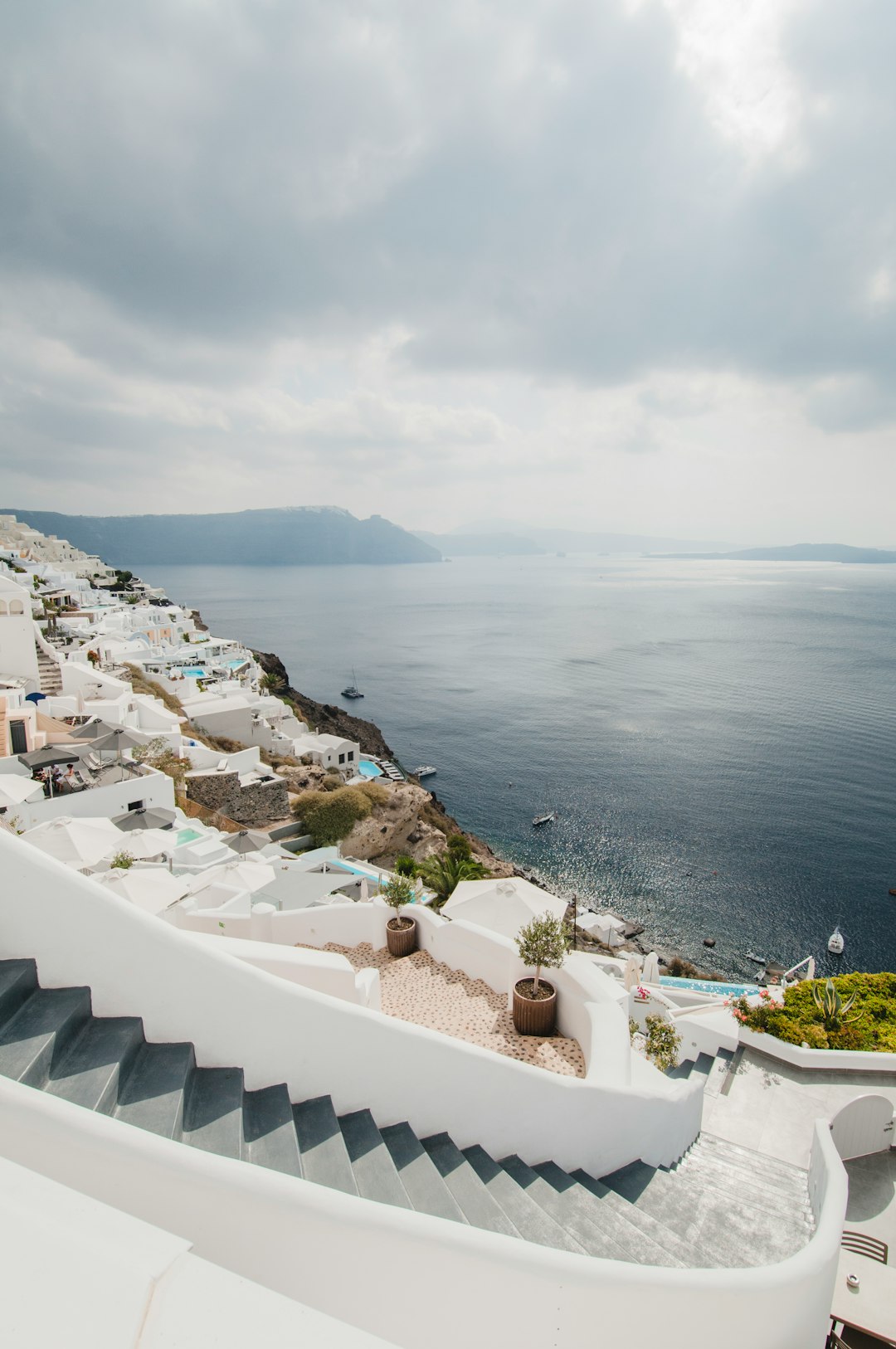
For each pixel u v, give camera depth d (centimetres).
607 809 7581
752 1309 467
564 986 1205
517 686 14025
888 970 4741
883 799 7556
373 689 13950
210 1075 594
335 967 882
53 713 4131
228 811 4738
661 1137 909
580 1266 411
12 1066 471
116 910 568
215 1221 354
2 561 8469
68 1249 218
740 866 6191
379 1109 681
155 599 12206
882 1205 990
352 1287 376
